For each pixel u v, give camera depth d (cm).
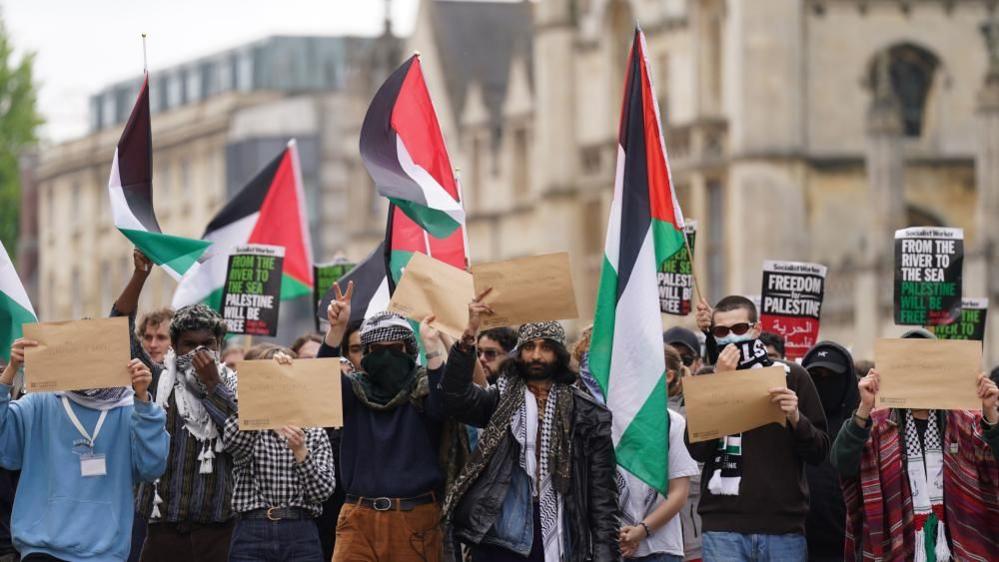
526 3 6881
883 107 4750
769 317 1542
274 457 1147
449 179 1302
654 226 1212
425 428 1123
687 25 5109
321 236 8325
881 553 1107
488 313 1062
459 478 1075
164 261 1175
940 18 4956
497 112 6462
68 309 9562
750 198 4888
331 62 9669
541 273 1061
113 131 9200
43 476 1080
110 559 1075
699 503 1140
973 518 1104
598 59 5662
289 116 8406
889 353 1077
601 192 5688
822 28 4919
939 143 4944
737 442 1123
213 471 1166
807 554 1202
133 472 1091
